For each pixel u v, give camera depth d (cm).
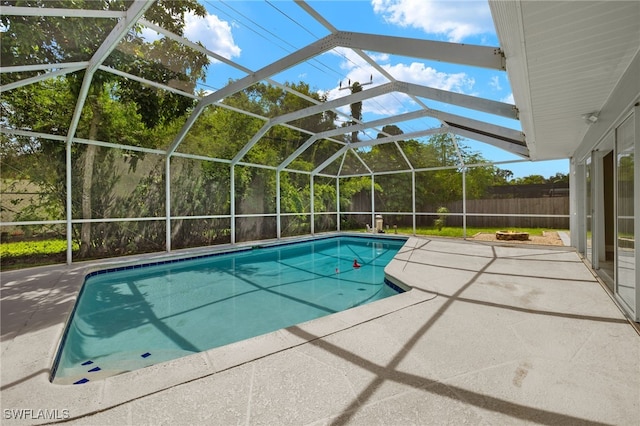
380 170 1315
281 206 1219
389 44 440
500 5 222
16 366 245
